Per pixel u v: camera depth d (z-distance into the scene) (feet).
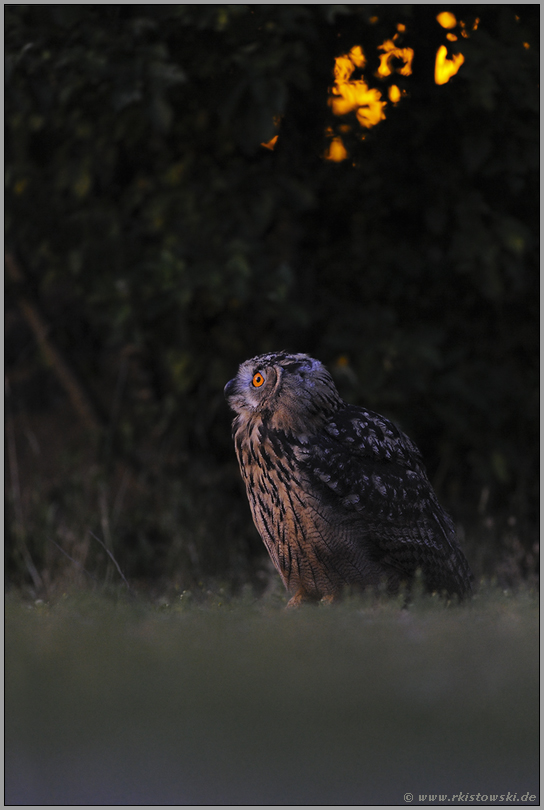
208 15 36.27
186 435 46.50
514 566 38.65
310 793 9.86
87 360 50.78
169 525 42.52
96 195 46.44
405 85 41.45
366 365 41.27
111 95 37.68
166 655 14.67
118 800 9.93
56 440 52.42
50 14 38.99
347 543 27.35
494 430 45.44
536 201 44.52
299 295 44.98
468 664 14.02
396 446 28.94
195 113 41.19
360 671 13.52
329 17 36.35
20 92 39.32
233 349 45.60
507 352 47.09
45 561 40.60
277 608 24.79
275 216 44.47
